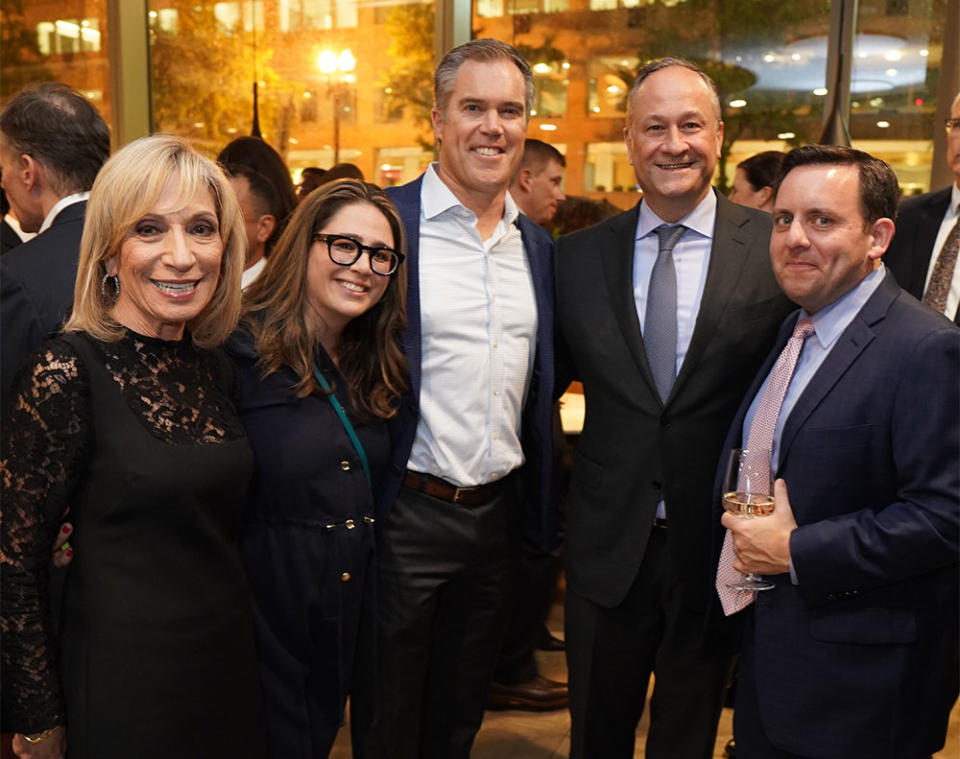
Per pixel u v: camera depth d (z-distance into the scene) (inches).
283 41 186.9
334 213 70.4
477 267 82.4
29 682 54.4
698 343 77.4
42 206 80.9
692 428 77.9
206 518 58.3
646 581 80.4
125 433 55.1
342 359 75.8
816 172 60.8
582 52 173.9
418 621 81.6
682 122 76.8
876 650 59.8
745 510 62.2
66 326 57.2
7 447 54.3
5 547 54.0
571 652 84.4
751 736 65.7
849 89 164.2
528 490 89.3
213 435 59.7
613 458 80.5
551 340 86.0
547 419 86.7
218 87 192.5
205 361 63.1
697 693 80.4
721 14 166.9
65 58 196.7
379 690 80.0
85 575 54.6
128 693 54.5
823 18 162.7
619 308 80.9
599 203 176.2
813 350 64.7
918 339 58.7
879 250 61.6
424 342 80.9
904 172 164.7
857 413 60.2
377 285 72.1
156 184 55.2
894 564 57.2
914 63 160.2
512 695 123.5
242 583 62.2
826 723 60.7
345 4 181.3
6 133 78.5
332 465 70.1
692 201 80.0
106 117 198.2
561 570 133.1
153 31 193.9
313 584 69.9
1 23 196.7
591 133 175.3
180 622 56.6
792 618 62.2
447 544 81.4
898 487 60.1
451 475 80.8
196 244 57.2
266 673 70.1
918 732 60.1
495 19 177.5
